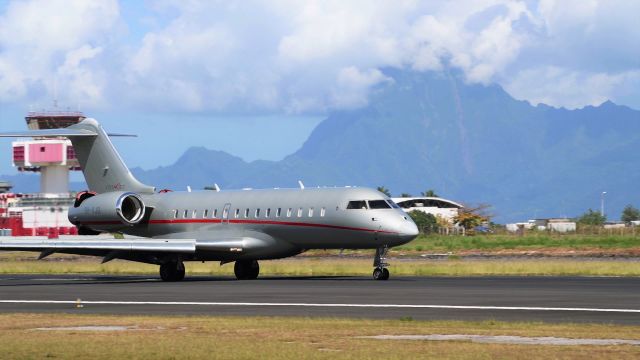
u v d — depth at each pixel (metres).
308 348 38.28
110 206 100.69
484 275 93.56
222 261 95.31
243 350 37.91
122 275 108.81
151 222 104.62
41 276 106.94
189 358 36.38
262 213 95.25
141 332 43.91
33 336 42.62
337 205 90.12
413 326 45.56
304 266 110.75
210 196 101.12
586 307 55.28
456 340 40.34
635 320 48.53
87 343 40.03
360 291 68.81
